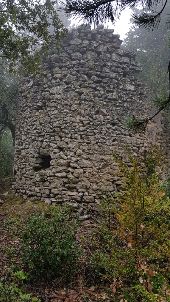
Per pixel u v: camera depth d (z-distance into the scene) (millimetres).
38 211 8688
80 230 7969
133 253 4945
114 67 10078
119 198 5938
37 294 5473
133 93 10281
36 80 10367
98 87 9789
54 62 9844
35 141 10148
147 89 10703
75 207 9008
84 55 9789
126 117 9977
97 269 5914
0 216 8930
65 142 9430
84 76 9695
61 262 5844
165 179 9914
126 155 9758
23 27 9547
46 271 5816
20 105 11266
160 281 4609
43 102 10070
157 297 4488
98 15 4852
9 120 13891
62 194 9203
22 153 10719
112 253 5344
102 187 9352
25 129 10703
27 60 9500
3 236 7531
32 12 9445
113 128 9789
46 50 9703
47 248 5777
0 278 5668
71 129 9461
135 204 5113
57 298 5449
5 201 10375
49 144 9664
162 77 12625
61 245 5871
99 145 9547
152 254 4902
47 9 9555
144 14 5031
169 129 11000
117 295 5156
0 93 13312
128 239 5141
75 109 9523
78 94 9602
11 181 12617
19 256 6500
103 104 9781
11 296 4965
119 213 5551
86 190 9227
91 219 8766
